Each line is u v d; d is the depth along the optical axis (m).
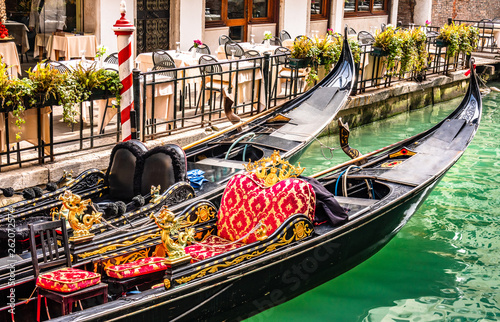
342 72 8.33
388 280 5.27
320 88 8.12
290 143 6.74
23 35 9.54
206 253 4.38
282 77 9.42
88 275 3.71
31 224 3.75
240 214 4.63
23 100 5.83
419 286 5.18
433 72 12.75
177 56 8.95
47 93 5.92
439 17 19.20
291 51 9.21
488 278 5.36
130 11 10.25
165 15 11.01
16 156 6.43
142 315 3.65
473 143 9.59
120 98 6.61
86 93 6.27
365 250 5.29
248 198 4.62
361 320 4.62
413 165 6.27
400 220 5.62
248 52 9.36
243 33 12.73
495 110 12.02
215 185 5.46
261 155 6.62
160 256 4.57
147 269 4.11
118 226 4.46
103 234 4.29
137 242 4.38
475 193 7.37
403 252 5.83
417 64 11.46
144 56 8.99
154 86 7.12
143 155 5.05
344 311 4.73
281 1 13.23
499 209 6.90
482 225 6.46
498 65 14.80
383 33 10.59
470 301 4.96
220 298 4.09
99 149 6.83
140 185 5.00
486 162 8.60
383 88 11.04
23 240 4.25
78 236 4.05
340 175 5.88
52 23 9.70
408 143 6.92
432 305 4.88
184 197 4.96
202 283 3.92
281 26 13.37
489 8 20.28
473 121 7.36
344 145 6.80
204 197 5.16
